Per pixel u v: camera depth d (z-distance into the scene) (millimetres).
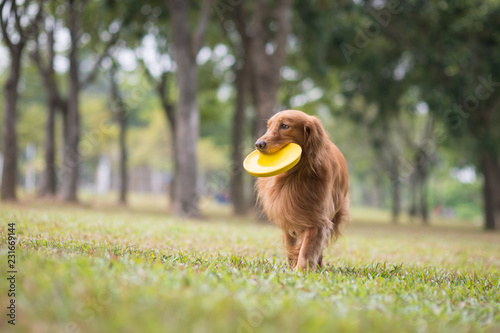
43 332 2373
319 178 4953
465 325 3189
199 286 3184
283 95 23094
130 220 10461
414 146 26219
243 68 20078
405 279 4910
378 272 5293
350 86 22547
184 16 14406
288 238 5348
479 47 18172
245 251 6719
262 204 5523
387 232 15094
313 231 4984
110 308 2631
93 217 10102
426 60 18656
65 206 15992
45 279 2895
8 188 15227
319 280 4207
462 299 4133
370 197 67875
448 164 31484
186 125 14391
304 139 4875
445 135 21875
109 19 19078
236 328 2512
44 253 4129
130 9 17984
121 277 3201
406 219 31828
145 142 43656
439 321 3230
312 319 2680
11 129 15336
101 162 52406
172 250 5918
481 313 3594
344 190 5742
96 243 5691
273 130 4871
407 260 7391
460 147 22750
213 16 19281
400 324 2967
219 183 37938
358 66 20766
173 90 23953
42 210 11344
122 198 25297
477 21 17609
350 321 2756
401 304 3602
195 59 14469
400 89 22156
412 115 25312
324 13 17469
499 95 19328
